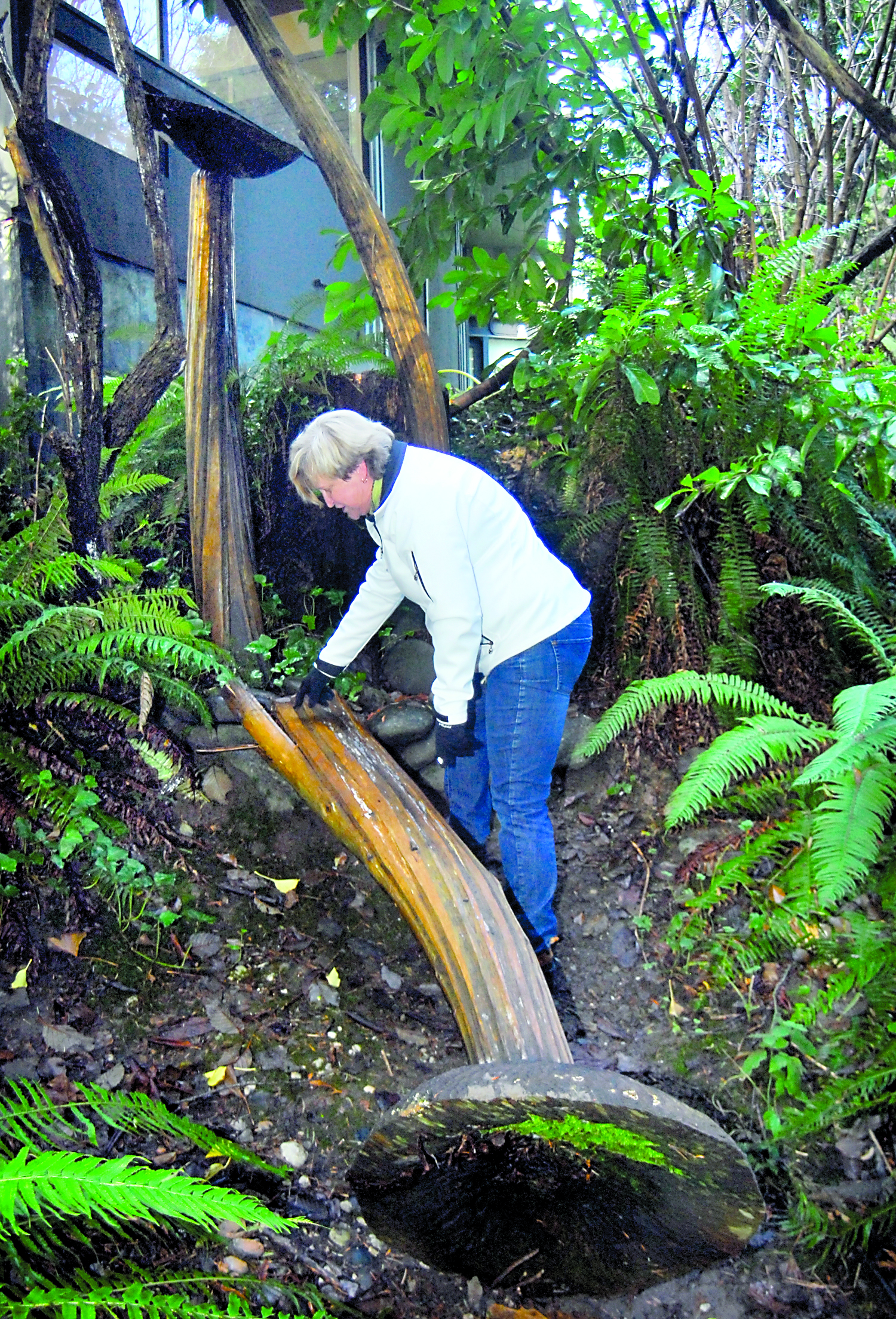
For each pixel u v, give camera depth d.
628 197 4.04
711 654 3.50
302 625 3.84
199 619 3.29
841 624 3.39
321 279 7.07
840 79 3.00
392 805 2.83
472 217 4.12
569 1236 2.15
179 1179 1.58
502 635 2.58
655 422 3.65
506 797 2.72
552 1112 1.82
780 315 3.53
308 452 2.40
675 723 3.58
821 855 2.51
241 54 6.43
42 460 3.94
